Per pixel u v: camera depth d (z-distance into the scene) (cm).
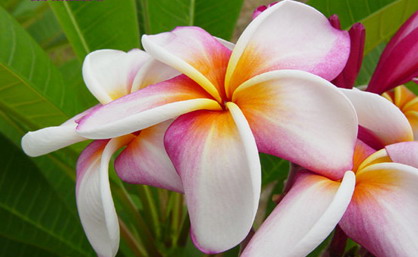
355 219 23
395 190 23
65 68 53
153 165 24
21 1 51
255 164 22
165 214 34
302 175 24
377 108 24
